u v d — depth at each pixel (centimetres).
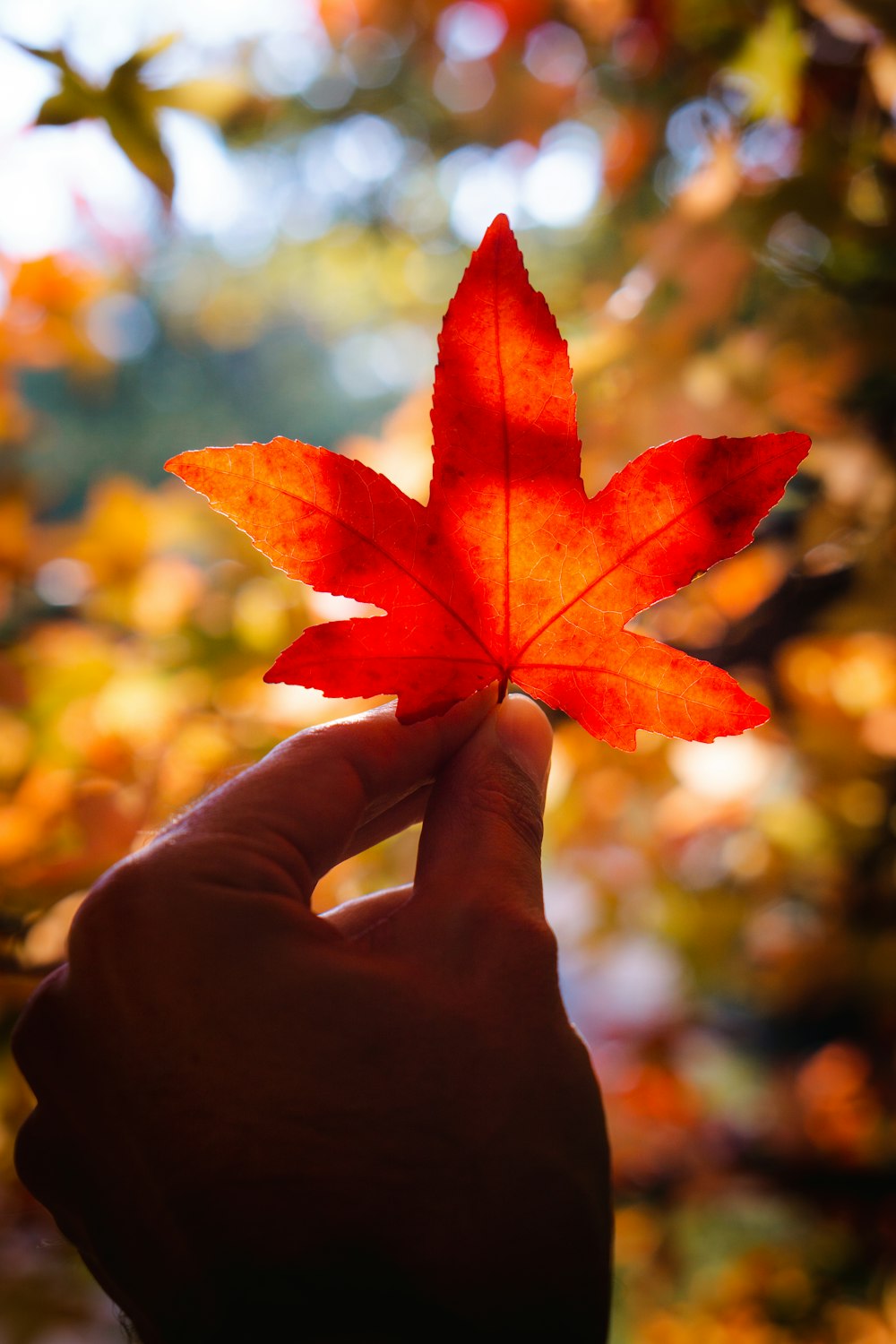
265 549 23
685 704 25
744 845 54
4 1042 35
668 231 44
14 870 35
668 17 45
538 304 23
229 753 39
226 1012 22
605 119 61
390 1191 22
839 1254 66
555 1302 22
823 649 50
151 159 38
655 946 65
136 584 46
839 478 46
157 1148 22
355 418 365
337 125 72
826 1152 70
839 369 45
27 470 52
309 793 25
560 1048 23
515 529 24
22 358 51
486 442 24
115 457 344
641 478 24
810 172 42
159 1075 22
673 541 24
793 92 38
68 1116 23
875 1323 62
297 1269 22
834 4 36
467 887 24
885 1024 64
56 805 37
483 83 62
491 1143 22
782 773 53
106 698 40
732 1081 83
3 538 47
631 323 44
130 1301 23
